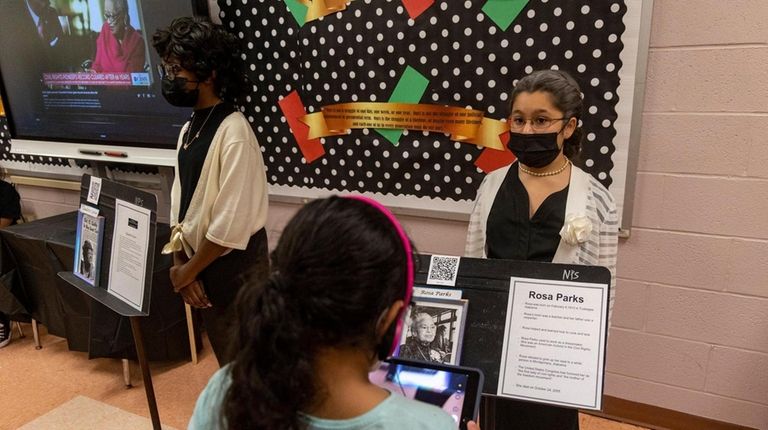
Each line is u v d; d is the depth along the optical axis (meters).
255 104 2.31
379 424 0.58
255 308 0.57
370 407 0.59
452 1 1.82
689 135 1.64
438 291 1.18
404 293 0.60
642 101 1.65
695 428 1.91
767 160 1.57
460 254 2.11
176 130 2.43
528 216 1.31
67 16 2.51
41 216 3.29
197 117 1.74
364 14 1.98
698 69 1.58
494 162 1.92
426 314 1.16
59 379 2.43
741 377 1.79
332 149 2.21
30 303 2.61
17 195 2.93
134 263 1.64
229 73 1.71
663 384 1.92
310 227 0.57
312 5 2.06
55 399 2.27
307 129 2.24
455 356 1.12
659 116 1.66
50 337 2.85
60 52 2.60
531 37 1.73
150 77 2.39
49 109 2.77
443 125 1.97
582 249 1.27
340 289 0.54
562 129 1.23
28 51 2.70
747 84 1.54
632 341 1.92
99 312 2.24
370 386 0.62
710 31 1.54
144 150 2.55
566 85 1.22
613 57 1.64
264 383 0.55
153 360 2.42
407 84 1.98
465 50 1.85
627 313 1.90
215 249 1.66
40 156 3.12
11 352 2.68
